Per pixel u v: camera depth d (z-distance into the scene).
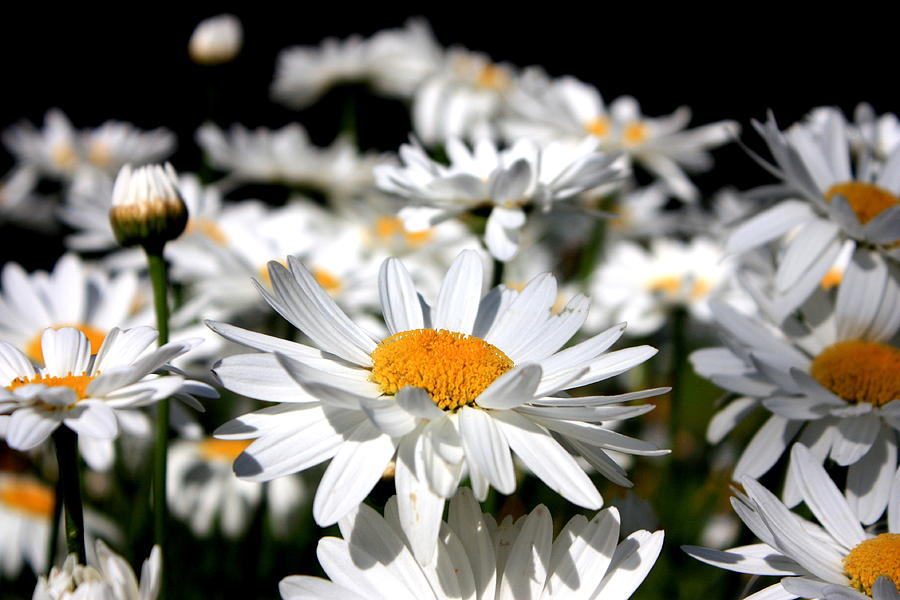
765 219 0.59
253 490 0.65
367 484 0.47
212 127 0.82
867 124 0.67
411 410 0.47
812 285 0.57
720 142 0.82
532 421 0.48
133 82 1.51
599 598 0.48
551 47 1.73
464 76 0.98
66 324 0.59
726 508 0.67
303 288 0.49
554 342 0.50
